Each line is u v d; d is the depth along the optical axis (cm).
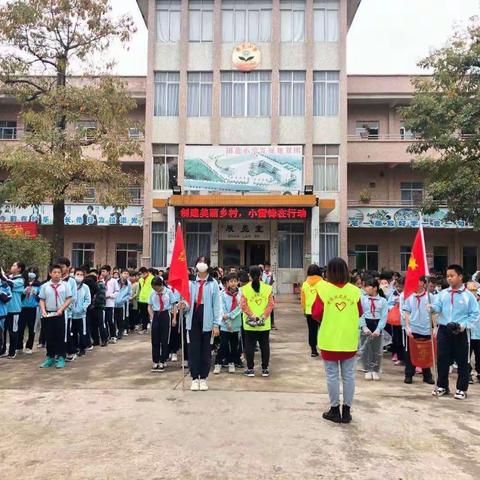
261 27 2341
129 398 655
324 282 581
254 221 2269
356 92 2495
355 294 568
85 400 644
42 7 1515
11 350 951
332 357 562
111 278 1171
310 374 814
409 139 2467
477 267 2575
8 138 2608
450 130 1499
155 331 842
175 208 2016
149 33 2327
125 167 2581
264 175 2069
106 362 910
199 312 715
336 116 2298
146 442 492
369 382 778
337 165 2289
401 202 2556
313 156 2291
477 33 1439
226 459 450
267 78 2320
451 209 1474
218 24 2314
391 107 2581
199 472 424
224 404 626
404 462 448
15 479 411
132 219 2342
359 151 2459
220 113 2300
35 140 1476
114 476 416
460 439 510
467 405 643
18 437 508
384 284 984
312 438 505
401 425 552
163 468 432
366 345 800
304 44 2322
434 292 912
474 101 1388
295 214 1998
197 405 621
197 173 2077
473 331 794
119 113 1614
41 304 862
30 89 1608
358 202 2570
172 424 545
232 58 2319
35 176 1452
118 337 1218
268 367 865
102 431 524
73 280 927
